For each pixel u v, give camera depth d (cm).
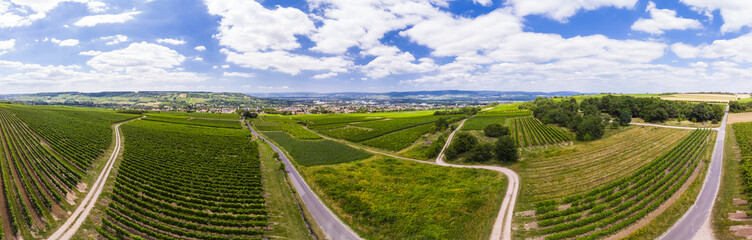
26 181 5341
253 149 10438
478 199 5581
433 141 11800
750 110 15362
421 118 19162
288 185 6844
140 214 4947
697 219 4566
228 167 7844
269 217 5200
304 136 14000
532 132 12512
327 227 4866
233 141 11894
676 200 5125
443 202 5597
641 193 5188
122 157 8344
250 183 6538
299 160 9175
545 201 5294
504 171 7400
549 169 7294
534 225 4628
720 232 4225
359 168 8206
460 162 8744
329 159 9306
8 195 4838
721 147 8644
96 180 6306
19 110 15650
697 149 8425
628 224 4384
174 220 4700
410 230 4625
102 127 13025
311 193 6344
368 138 13262
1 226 3762
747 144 8488
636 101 15112
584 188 5909
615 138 10669
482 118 17212
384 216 5069
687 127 12112
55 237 4044
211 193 5978
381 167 8281
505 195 5781
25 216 4309
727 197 5266
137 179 6450
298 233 4681
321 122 18912
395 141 12250
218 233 4572
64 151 7825
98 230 4206
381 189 6381
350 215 5250
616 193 5328
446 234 4481
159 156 8588
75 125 12475
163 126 15262
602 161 7656
